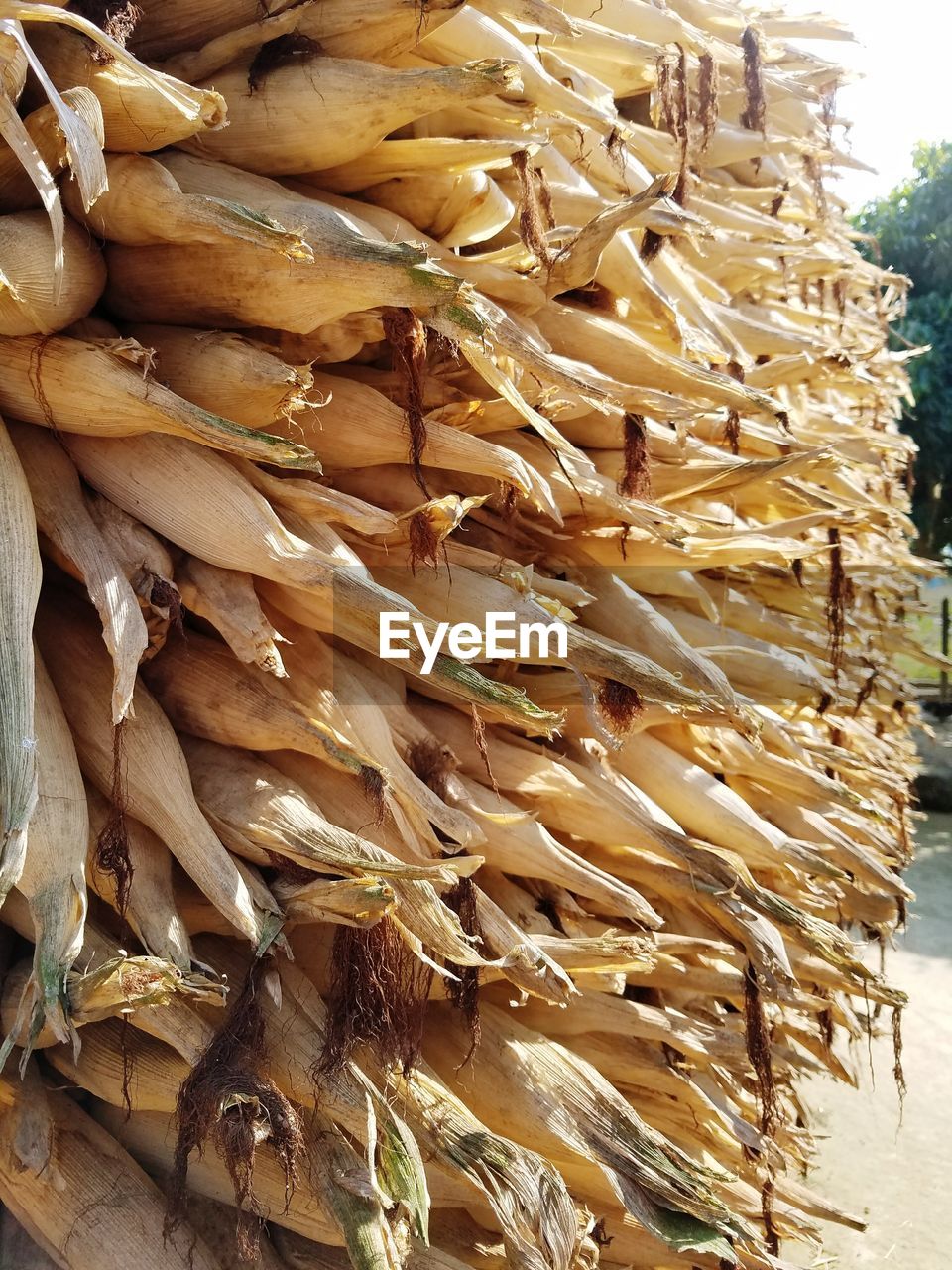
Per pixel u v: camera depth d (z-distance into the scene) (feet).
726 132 9.87
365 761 5.17
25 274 4.42
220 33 5.28
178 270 4.90
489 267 6.26
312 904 4.97
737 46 9.87
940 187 31.07
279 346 5.37
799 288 13.60
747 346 9.79
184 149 5.28
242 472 5.17
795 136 11.61
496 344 5.48
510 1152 5.33
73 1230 5.26
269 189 5.11
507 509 6.37
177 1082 5.34
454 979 5.35
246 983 4.90
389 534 5.75
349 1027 5.07
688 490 7.45
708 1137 7.37
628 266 6.93
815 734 9.79
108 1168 5.50
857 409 14.43
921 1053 13.26
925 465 30.94
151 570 4.87
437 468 6.35
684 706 5.77
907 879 19.71
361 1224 4.90
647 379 6.95
